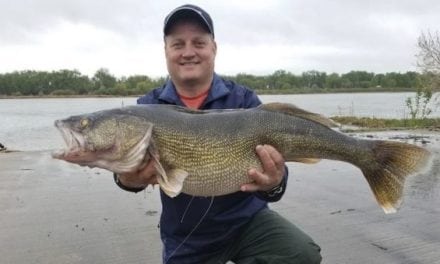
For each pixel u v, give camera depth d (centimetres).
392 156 96
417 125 580
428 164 94
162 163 92
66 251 139
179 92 109
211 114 94
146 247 142
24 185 233
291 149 96
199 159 92
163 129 91
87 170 279
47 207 189
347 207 185
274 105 97
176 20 105
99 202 197
